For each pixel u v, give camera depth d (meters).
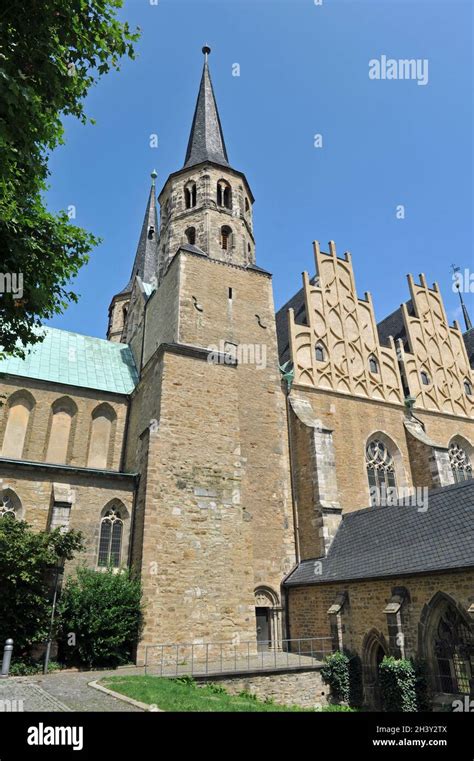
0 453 24.47
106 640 16.52
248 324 27.36
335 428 27.98
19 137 9.55
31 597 16.33
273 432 25.61
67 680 13.84
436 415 32.50
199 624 18.09
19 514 19.47
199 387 22.48
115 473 21.08
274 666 16.84
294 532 24.05
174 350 22.64
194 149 34.72
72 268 12.44
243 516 22.91
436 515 18.61
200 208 30.56
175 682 14.07
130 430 27.19
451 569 14.74
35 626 16.31
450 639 14.81
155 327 29.17
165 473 19.95
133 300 37.69
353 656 17.91
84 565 19.02
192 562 18.94
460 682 14.26
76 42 10.38
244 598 19.33
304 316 31.19
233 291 27.77
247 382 26.02
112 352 32.41
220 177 32.03
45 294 11.57
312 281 32.62
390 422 30.06
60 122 11.05
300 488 24.69
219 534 19.94
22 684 13.21
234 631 18.59
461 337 37.12
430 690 14.95
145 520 18.77
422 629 15.59
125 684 12.72
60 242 11.83
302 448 25.23
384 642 16.92
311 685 16.81
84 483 20.70
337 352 30.52
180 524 19.34
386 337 37.25
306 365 29.02
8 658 14.69
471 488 18.33
